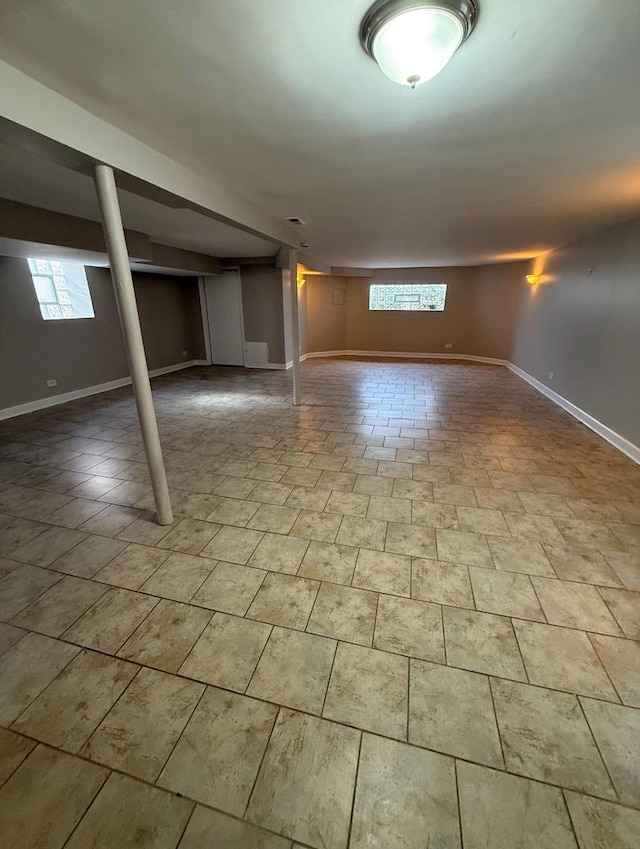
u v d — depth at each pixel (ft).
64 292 17.51
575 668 4.91
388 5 3.24
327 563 6.85
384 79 4.41
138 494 9.36
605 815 3.54
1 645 5.31
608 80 4.44
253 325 25.30
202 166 7.18
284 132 5.78
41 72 4.30
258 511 8.54
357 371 24.66
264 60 4.06
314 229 13.37
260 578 6.51
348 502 8.87
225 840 3.41
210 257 22.45
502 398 17.95
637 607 5.86
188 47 3.86
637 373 11.13
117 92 4.71
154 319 23.27
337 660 5.06
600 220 11.83
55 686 4.75
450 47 3.52
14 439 13.08
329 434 13.26
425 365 26.63
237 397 18.44
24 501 9.05
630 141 6.17
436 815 3.56
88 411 16.28
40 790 3.76
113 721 4.36
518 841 3.38
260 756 4.02
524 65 4.15
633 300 11.48
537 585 6.30
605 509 8.50
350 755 4.02
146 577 6.56
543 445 12.17
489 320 27.04
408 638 5.36
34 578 6.57
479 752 4.04
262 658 5.09
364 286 29.91
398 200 9.55
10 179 8.27
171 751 4.07
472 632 5.44
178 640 5.37
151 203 10.28
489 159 6.91
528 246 17.29
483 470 10.43
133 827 3.50
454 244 16.75
